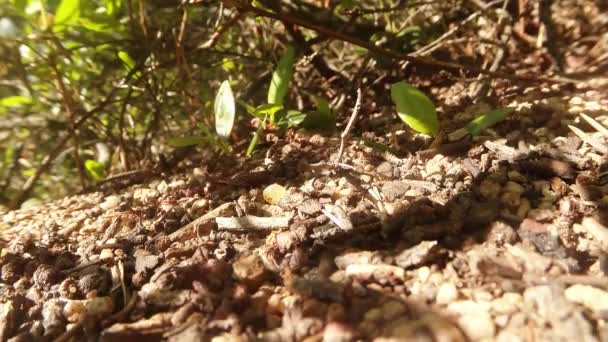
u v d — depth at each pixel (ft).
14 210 0.71
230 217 0.46
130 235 0.48
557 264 0.36
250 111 0.59
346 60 0.86
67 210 0.60
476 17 0.81
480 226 0.40
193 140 0.60
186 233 0.46
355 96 0.74
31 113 0.96
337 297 0.35
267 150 0.62
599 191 0.42
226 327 0.35
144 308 0.38
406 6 0.76
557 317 0.31
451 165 0.49
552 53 0.74
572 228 0.39
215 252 0.42
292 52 0.62
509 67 0.75
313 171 0.53
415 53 0.74
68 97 0.76
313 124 0.63
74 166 0.95
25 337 0.39
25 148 1.01
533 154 0.48
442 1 0.77
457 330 0.32
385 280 0.36
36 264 0.46
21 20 0.74
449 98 0.70
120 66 0.84
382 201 0.45
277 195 0.49
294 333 0.34
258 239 0.43
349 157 0.55
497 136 0.54
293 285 0.36
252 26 0.85
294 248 0.40
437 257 0.37
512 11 0.85
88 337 0.37
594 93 0.62
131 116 0.86
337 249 0.40
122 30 0.72
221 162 0.62
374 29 0.82
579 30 0.80
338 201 0.46
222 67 0.88
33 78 0.85
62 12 0.63
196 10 0.85
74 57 0.82
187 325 0.36
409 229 0.40
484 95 0.66
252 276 0.38
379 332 0.32
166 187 0.60
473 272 0.35
